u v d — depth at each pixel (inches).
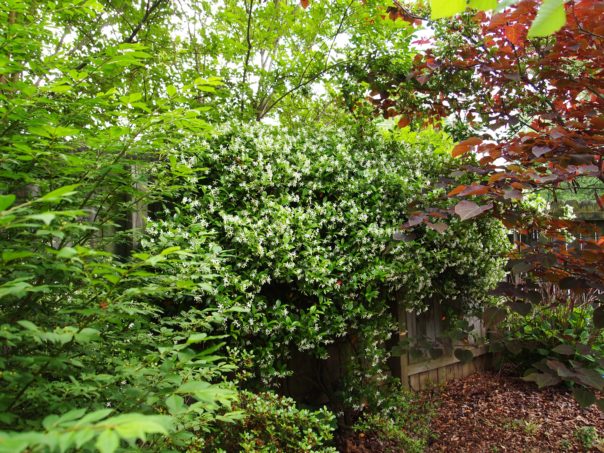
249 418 75.2
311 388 121.7
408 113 134.5
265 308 98.6
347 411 118.3
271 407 77.0
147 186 73.5
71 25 134.4
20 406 41.9
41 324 46.4
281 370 101.1
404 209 119.6
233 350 86.2
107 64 51.6
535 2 63.4
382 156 132.0
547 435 120.3
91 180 60.8
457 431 122.2
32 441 20.1
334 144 126.4
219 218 99.4
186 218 93.7
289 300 109.3
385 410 118.1
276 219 99.1
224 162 104.7
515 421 126.8
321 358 112.0
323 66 153.8
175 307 91.4
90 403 43.3
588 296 170.6
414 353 116.0
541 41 91.0
